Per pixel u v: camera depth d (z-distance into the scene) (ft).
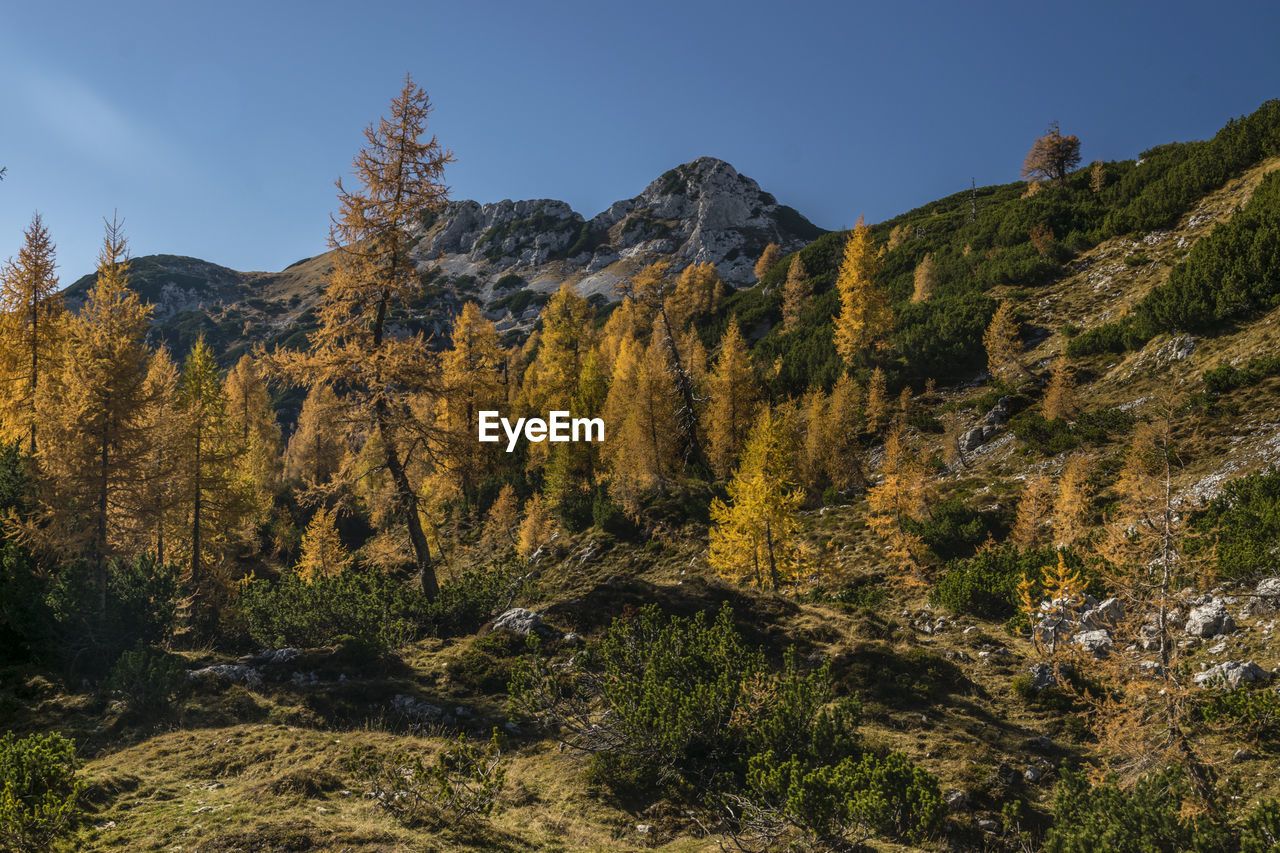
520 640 51.83
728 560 90.38
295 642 58.44
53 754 28.02
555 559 134.21
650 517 136.67
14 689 41.93
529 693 40.01
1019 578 65.31
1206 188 164.55
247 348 485.97
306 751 35.35
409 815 28.02
